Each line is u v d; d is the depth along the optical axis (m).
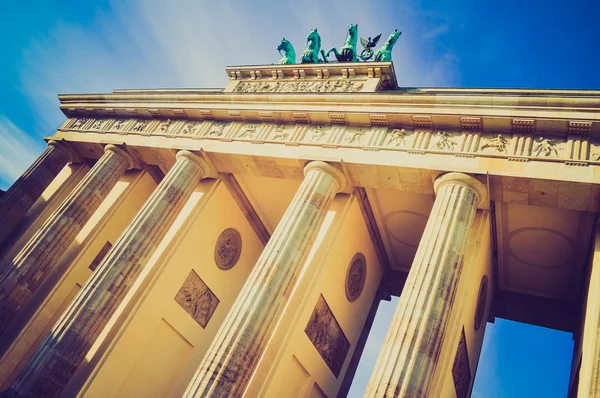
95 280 34.62
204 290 43.09
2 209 47.25
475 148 30.48
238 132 40.56
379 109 34.44
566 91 29.91
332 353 39.56
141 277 37.50
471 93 31.73
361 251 41.03
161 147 42.78
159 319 38.47
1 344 40.22
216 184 42.28
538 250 36.03
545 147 28.39
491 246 36.12
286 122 39.09
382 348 24.42
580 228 32.03
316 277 33.56
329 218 35.84
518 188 28.41
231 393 26.31
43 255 41.25
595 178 25.89
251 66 48.09
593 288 25.84
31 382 30.84
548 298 40.53
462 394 35.69
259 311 28.52
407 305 25.19
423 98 32.81
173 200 38.53
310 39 49.81
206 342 43.31
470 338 34.62
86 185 43.88
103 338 34.78
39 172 50.12
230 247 45.62
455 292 26.09
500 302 42.34
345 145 34.72
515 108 29.67
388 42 46.59
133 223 36.91
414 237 41.75
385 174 32.78
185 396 26.34
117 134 47.41
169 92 48.44
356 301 42.12
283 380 33.16
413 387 22.48
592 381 21.61
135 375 36.81
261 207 46.75
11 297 39.47
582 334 29.00
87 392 32.66
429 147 31.95
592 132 27.42
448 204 28.52
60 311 43.53
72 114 53.62
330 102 36.75
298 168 36.50
